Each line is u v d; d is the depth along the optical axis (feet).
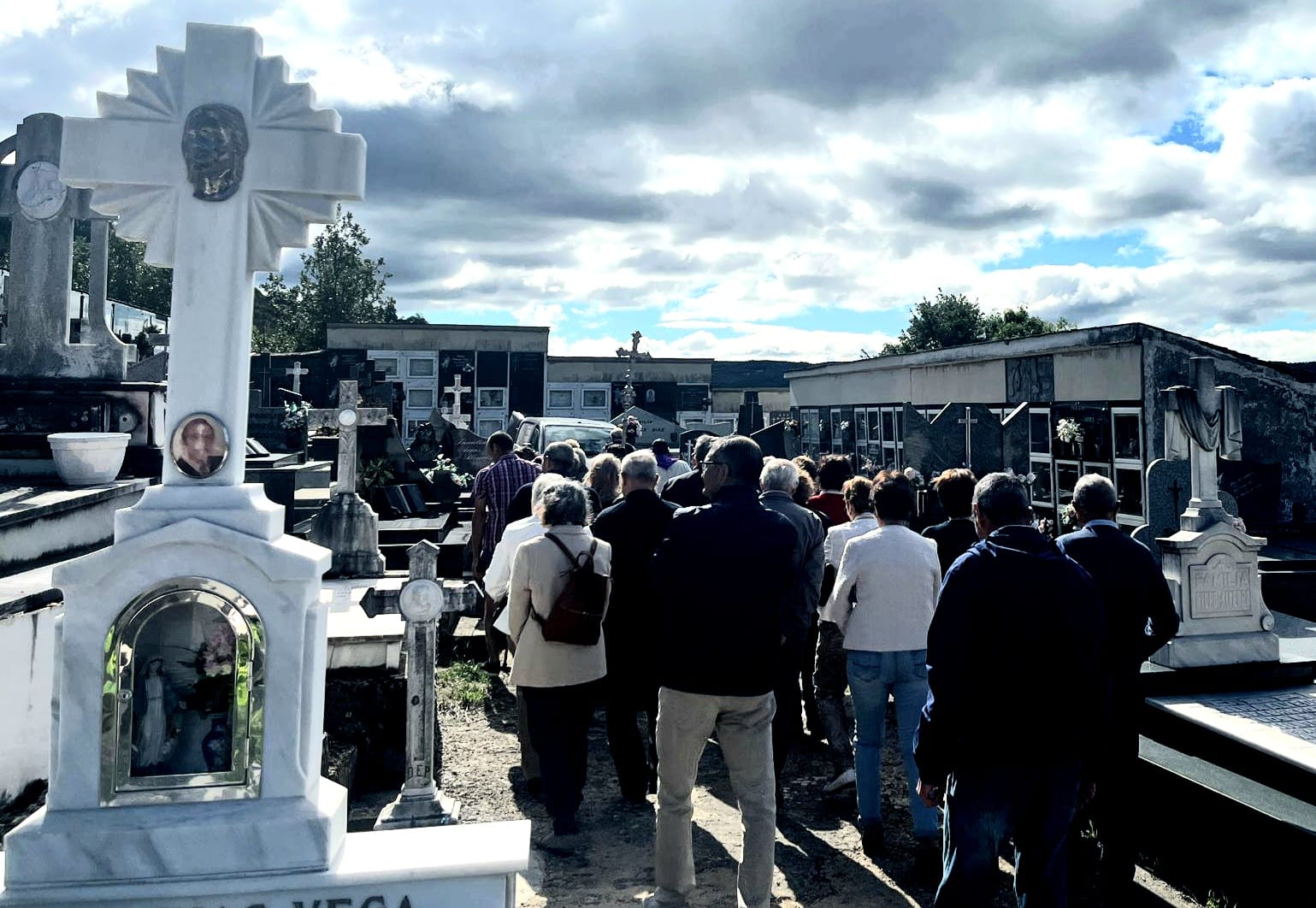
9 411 25.82
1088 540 12.55
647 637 15.81
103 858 8.06
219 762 8.46
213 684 8.45
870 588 13.51
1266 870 12.00
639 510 16.07
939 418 50.65
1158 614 12.25
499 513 24.08
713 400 131.54
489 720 20.17
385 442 45.88
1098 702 9.70
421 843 8.99
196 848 8.20
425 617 13.34
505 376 111.96
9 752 13.00
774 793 11.84
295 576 8.48
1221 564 18.02
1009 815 9.52
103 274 27.66
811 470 23.73
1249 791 12.94
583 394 117.29
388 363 110.42
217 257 9.00
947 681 9.55
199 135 8.98
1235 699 16.69
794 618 13.79
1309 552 31.78
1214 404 18.56
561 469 19.34
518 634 14.01
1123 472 39.45
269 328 184.14
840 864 13.41
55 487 21.07
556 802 13.84
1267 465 39.04
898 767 17.69
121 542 8.30
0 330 45.24
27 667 13.38
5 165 26.81
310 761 8.69
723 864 13.43
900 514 13.99
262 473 33.09
